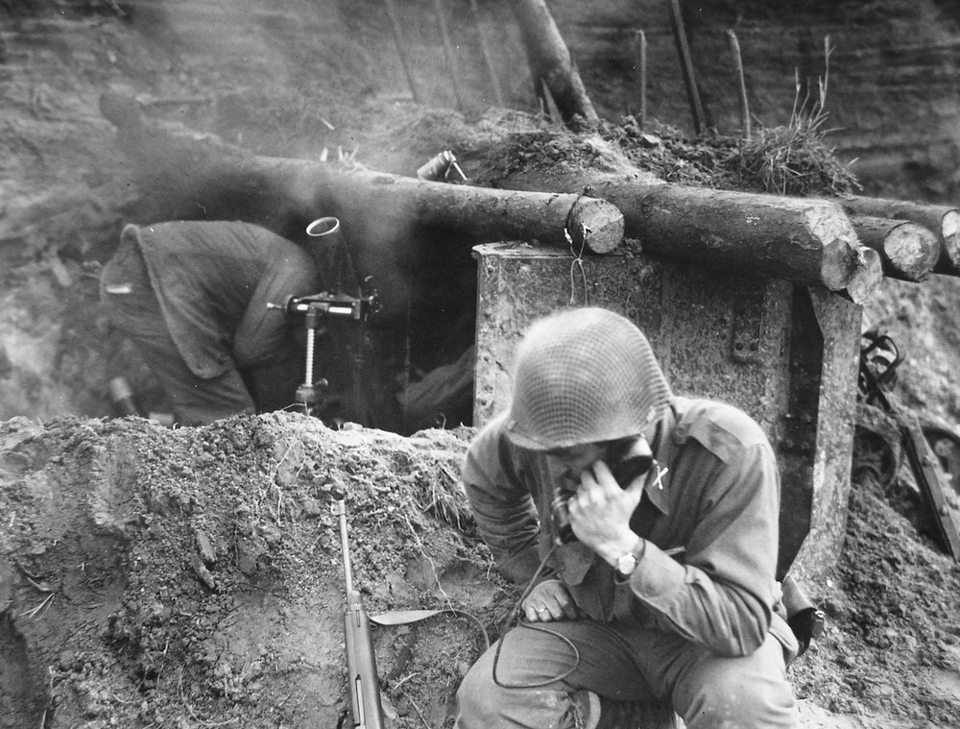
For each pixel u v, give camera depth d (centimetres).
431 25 805
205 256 564
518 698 267
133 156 706
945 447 560
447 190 478
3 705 337
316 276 568
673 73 815
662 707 295
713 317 422
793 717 255
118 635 337
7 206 720
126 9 779
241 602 335
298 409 512
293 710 316
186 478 356
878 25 789
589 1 818
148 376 714
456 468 369
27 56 752
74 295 727
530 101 766
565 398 226
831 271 364
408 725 317
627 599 262
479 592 344
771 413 423
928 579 452
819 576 442
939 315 695
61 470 373
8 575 354
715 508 243
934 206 440
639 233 419
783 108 802
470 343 531
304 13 809
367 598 333
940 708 379
